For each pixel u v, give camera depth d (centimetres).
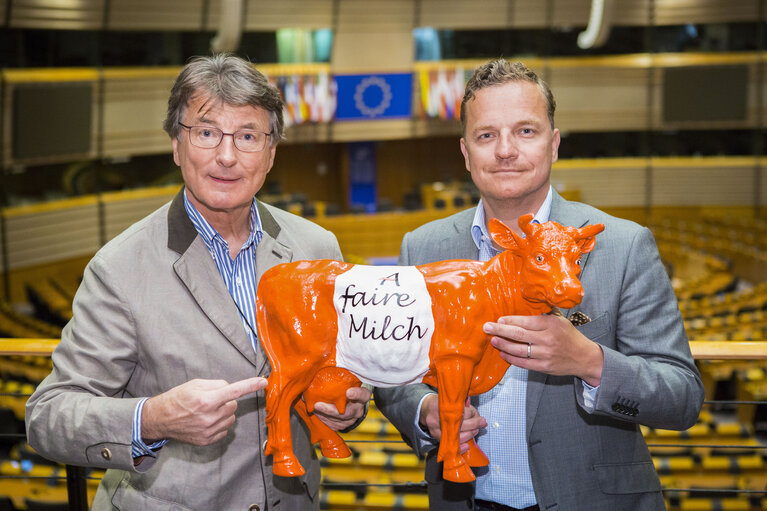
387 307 140
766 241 1452
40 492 424
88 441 145
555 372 143
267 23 1536
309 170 1800
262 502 163
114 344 156
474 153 167
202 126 155
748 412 705
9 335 984
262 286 150
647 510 171
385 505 442
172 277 161
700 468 500
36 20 1241
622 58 1684
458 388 138
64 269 1311
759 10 1598
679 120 1689
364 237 1466
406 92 1634
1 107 1199
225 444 160
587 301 166
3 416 541
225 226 168
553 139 173
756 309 1040
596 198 1731
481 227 182
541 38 1684
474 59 1662
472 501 175
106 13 1330
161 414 138
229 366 160
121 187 1456
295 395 147
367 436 577
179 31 1441
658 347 162
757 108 1648
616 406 150
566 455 167
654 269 167
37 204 1286
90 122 1320
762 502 452
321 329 144
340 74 1596
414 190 1769
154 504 157
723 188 1700
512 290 139
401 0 1587
